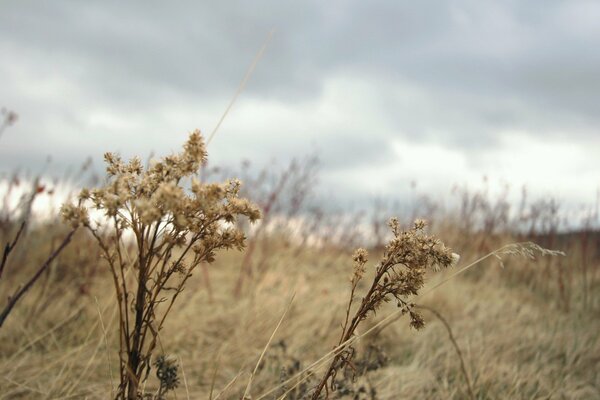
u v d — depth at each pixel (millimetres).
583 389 3709
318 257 7531
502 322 5145
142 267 1701
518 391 3490
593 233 7465
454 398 3395
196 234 1745
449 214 8836
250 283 5707
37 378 3105
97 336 3805
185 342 4074
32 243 5277
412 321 1909
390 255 1914
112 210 1577
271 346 3709
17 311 4137
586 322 5594
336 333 4371
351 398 2996
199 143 1689
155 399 1919
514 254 2045
